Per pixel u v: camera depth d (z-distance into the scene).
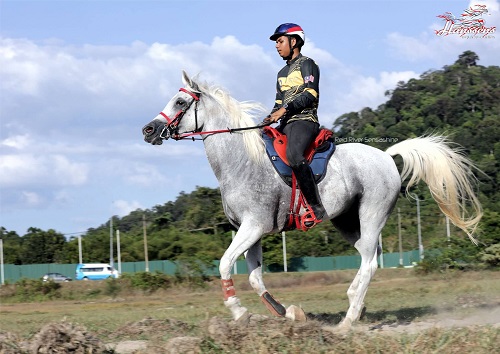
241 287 29.20
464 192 9.23
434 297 15.53
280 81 8.49
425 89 58.12
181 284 29.64
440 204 9.18
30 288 27.97
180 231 52.00
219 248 47.78
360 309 8.59
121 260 52.06
